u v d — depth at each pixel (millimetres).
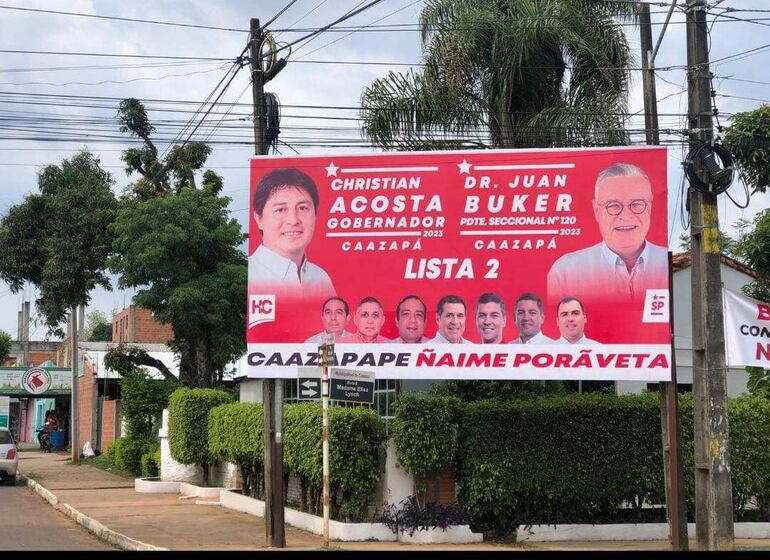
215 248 29391
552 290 16516
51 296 34000
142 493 26094
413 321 16703
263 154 17375
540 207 16672
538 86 21141
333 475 16734
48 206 34438
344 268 16938
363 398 15625
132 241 28781
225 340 28656
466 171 16891
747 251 21453
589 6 21438
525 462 16953
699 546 14711
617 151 16609
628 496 17391
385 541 16656
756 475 17812
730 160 14797
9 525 19562
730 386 22938
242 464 21906
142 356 32938
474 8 21359
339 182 17094
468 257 16734
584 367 16281
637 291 16328
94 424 44156
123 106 32844
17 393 50656
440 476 17031
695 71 15039
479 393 19391
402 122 20969
